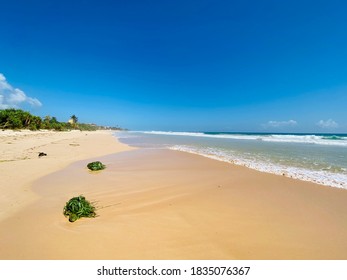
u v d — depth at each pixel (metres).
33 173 11.16
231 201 7.32
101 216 6.18
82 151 20.73
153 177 10.68
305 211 6.49
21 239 4.93
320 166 13.11
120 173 11.60
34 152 18.53
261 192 8.25
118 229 5.37
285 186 8.98
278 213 6.35
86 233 5.18
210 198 7.64
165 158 16.83
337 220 5.91
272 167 12.86
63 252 4.48
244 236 5.11
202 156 17.62
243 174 11.12
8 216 6.09
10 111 58.84
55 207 6.80
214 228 5.47
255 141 36.19
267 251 4.57
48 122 73.12
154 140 40.59
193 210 6.58
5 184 9.06
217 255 4.45
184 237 5.04
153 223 5.71
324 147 24.34
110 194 8.14
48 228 5.41
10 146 21.84
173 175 11.09
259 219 5.96
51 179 10.23
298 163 14.15
